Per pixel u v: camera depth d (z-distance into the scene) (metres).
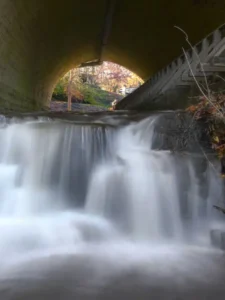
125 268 4.07
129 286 3.64
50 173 6.40
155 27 18.55
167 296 3.46
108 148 6.57
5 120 7.58
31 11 13.48
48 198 6.11
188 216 5.37
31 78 18.50
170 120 6.19
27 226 5.14
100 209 5.77
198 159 5.47
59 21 17.59
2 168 6.37
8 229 5.00
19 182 6.25
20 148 6.60
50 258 4.31
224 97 5.56
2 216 5.60
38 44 17.27
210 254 4.51
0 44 11.73
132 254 4.49
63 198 6.19
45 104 25.86
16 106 15.18
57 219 5.45
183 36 17.23
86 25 20.38
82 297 3.42
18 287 3.58
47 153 6.49
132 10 17.56
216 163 5.30
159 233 5.31
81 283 3.69
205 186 5.35
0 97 12.23
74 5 16.70
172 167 5.63
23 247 4.58
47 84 24.75
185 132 5.87
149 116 6.64
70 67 28.58
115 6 17.27
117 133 6.67
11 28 12.28
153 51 21.91
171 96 10.61
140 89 17.31
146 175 5.66
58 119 8.20
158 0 15.60
